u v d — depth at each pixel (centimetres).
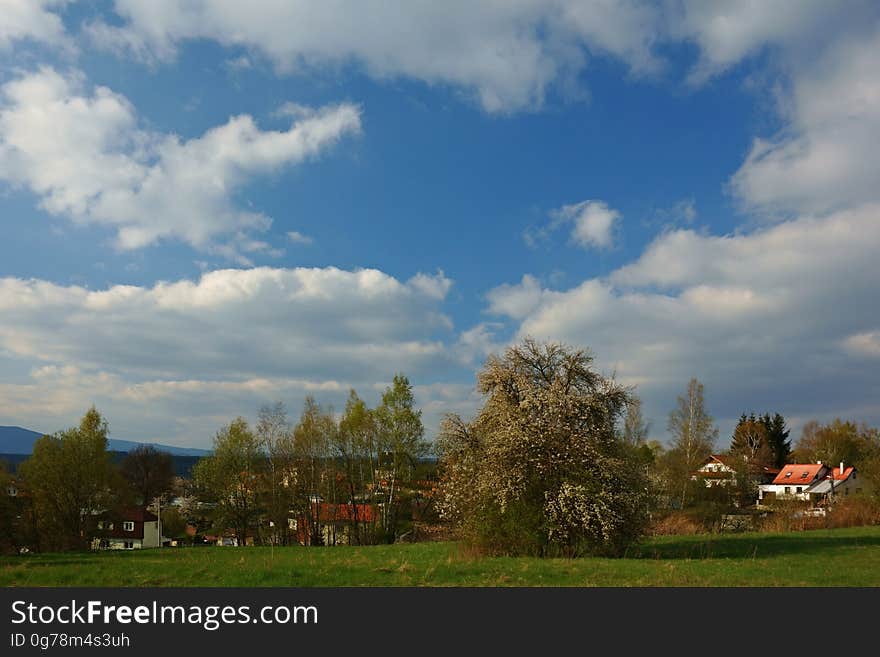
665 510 5659
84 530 6731
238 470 6794
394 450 6359
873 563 2822
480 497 3017
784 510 5816
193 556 3272
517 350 3366
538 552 2927
